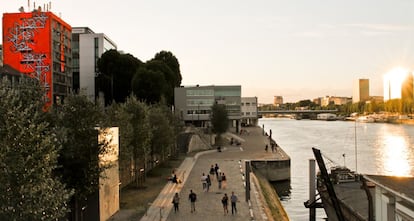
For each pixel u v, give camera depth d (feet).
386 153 368.89
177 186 173.58
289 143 481.05
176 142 279.08
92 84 432.25
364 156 350.23
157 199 147.02
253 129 590.96
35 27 361.51
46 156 60.44
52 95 362.94
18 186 55.52
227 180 190.08
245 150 319.68
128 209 131.75
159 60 424.87
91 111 98.02
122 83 386.52
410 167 295.07
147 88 350.84
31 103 69.46
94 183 95.91
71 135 91.71
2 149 55.93
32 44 361.51
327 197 162.61
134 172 180.34
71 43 420.36
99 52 435.12
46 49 361.71
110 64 385.09
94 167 94.99
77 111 96.27
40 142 60.95
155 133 205.57
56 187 63.05
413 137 531.91
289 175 250.57
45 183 58.85
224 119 386.11
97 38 436.35
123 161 154.51
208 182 165.89
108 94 389.60
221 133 385.70
